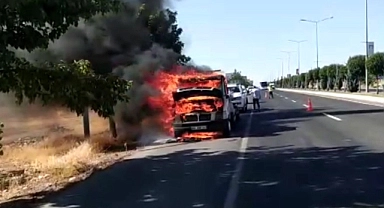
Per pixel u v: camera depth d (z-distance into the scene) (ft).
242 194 33.24
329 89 331.36
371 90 264.93
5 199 37.68
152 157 56.18
